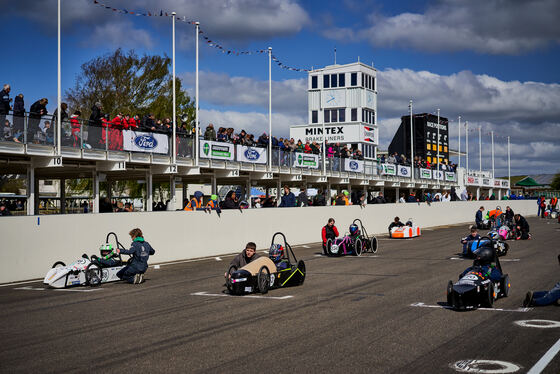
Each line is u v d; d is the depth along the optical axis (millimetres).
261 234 24297
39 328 9188
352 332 8539
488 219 36375
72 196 40000
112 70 42688
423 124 70375
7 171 26250
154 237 19312
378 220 33625
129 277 14539
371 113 66750
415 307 10562
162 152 24453
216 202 23938
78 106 41844
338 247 20312
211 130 26750
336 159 35844
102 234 17656
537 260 18547
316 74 66438
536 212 58656
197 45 26672
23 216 15477
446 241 27453
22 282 15055
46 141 20141
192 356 7262
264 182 36438
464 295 10227
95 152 21656
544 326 8773
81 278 14039
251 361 6996
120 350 7637
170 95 43969
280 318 9664
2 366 6973
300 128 66562
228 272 12719
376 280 14383
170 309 10695
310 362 6926
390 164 41812
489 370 6512
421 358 7055
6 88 18969
